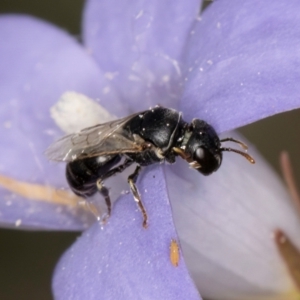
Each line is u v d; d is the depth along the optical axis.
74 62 0.07
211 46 0.06
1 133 0.06
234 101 0.06
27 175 0.06
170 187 0.06
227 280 0.06
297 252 0.06
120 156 0.06
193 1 0.06
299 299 0.06
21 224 0.06
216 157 0.06
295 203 0.06
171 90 0.06
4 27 0.07
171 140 0.06
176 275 0.05
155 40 0.06
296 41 0.06
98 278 0.05
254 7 0.06
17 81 0.07
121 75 0.06
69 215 0.06
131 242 0.05
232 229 0.06
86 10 0.07
